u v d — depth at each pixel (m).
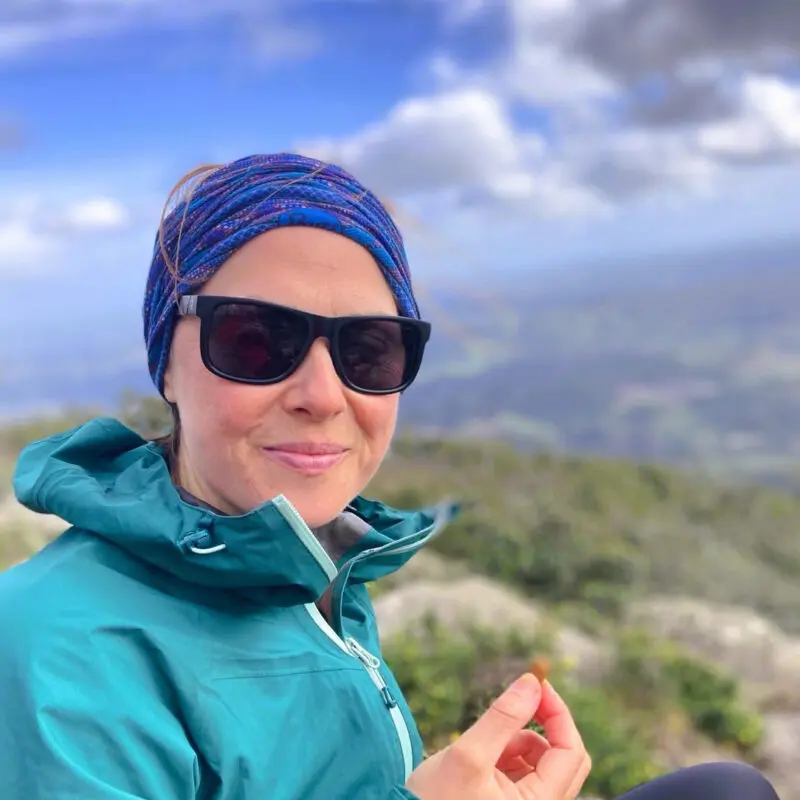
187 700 0.41
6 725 0.36
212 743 0.41
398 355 0.51
